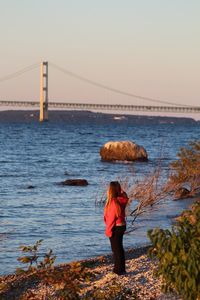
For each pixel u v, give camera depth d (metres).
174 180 38.72
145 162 69.94
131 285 16.77
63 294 14.98
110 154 71.94
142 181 41.47
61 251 25.05
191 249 12.62
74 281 15.70
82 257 23.92
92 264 20.95
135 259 20.33
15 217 34.34
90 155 91.06
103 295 15.66
